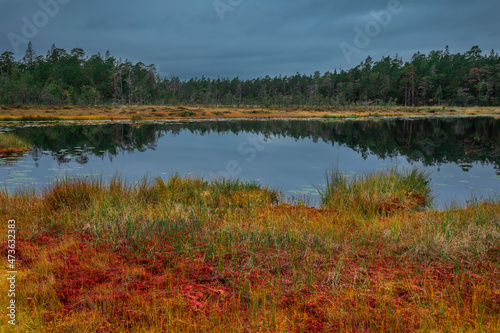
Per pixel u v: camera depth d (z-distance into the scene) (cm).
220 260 427
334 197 827
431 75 9900
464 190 995
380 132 3108
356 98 10919
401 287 371
